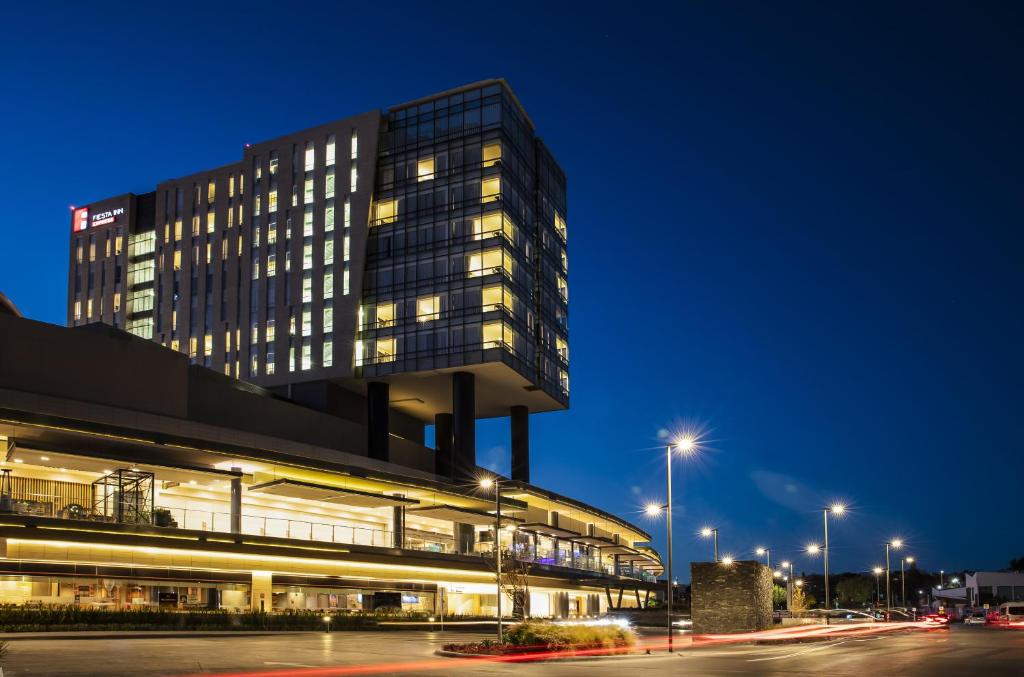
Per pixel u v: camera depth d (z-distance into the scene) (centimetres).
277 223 10325
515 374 9638
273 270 10219
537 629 4075
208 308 10544
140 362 6359
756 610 5281
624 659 3734
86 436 5275
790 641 4994
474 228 9544
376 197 10006
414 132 10025
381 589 7031
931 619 7369
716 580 5369
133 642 4028
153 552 5416
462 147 9781
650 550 13638
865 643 5019
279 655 3525
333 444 8850
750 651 4322
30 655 3172
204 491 6419
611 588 10800
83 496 5650
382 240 9862
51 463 5328
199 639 4459
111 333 6388
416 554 7238
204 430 6378
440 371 9362
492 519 8538
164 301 10856
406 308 9600
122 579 5241
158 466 5550
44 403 5478
